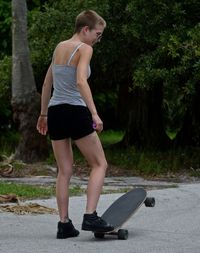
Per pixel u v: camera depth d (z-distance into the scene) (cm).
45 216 1603
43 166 2944
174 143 3759
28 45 3195
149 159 3131
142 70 2833
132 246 1282
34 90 3111
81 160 3070
